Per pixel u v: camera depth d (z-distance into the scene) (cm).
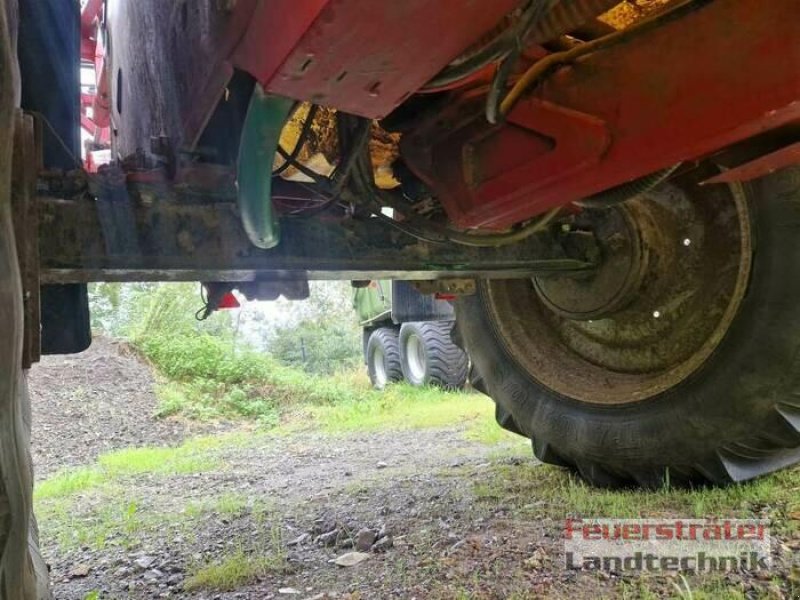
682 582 167
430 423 609
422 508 265
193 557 237
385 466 400
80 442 813
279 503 317
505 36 125
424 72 123
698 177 238
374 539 228
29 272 122
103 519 330
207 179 184
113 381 1004
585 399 273
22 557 89
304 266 197
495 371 316
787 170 213
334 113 225
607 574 177
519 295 313
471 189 189
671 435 243
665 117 145
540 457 299
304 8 112
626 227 253
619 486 269
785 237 216
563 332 301
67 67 179
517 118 171
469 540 214
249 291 214
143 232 175
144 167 190
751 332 224
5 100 89
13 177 115
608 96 155
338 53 116
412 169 204
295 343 2330
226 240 185
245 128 142
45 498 417
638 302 263
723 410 231
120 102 287
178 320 1222
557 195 172
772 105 128
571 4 136
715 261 241
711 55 136
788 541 187
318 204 208
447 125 189
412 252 218
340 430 670
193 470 493
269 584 198
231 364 1108
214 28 151
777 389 219
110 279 181
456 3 108
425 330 901
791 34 124
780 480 243
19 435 91
